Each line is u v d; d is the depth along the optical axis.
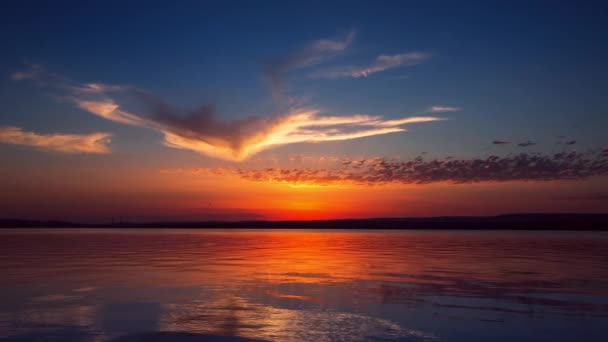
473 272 22.30
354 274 21.38
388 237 85.38
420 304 14.09
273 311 13.07
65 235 91.19
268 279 19.50
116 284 17.84
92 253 35.75
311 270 23.08
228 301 14.50
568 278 20.05
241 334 10.70
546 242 59.75
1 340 10.09
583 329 11.23
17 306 13.57
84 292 15.98
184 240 66.69
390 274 21.45
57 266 24.77
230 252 37.59
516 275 21.09
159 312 12.86
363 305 13.94
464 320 12.09
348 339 10.37
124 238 74.62
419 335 10.72
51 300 14.53
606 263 27.25
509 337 10.59
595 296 15.53
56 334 10.59
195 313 12.75
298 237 85.62
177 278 19.69
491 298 15.13
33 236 82.38
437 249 42.53
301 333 10.82
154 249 41.78
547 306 13.82
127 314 12.59
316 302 14.38
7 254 34.31
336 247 46.50
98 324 11.52
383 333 10.86
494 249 42.59
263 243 56.69
